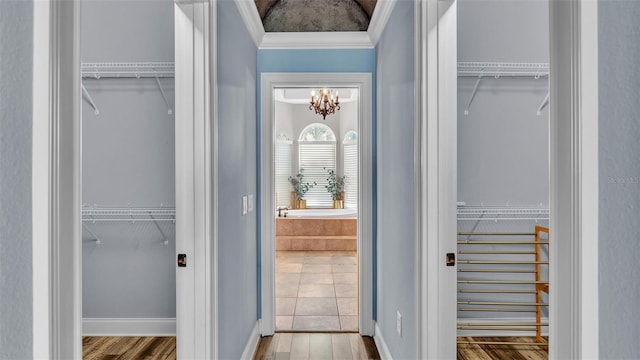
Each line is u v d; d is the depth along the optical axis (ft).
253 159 9.83
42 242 2.61
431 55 5.65
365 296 10.27
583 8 2.47
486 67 9.56
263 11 10.68
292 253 20.70
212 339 5.62
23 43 2.63
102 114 9.97
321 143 26.45
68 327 2.77
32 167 2.62
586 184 2.47
